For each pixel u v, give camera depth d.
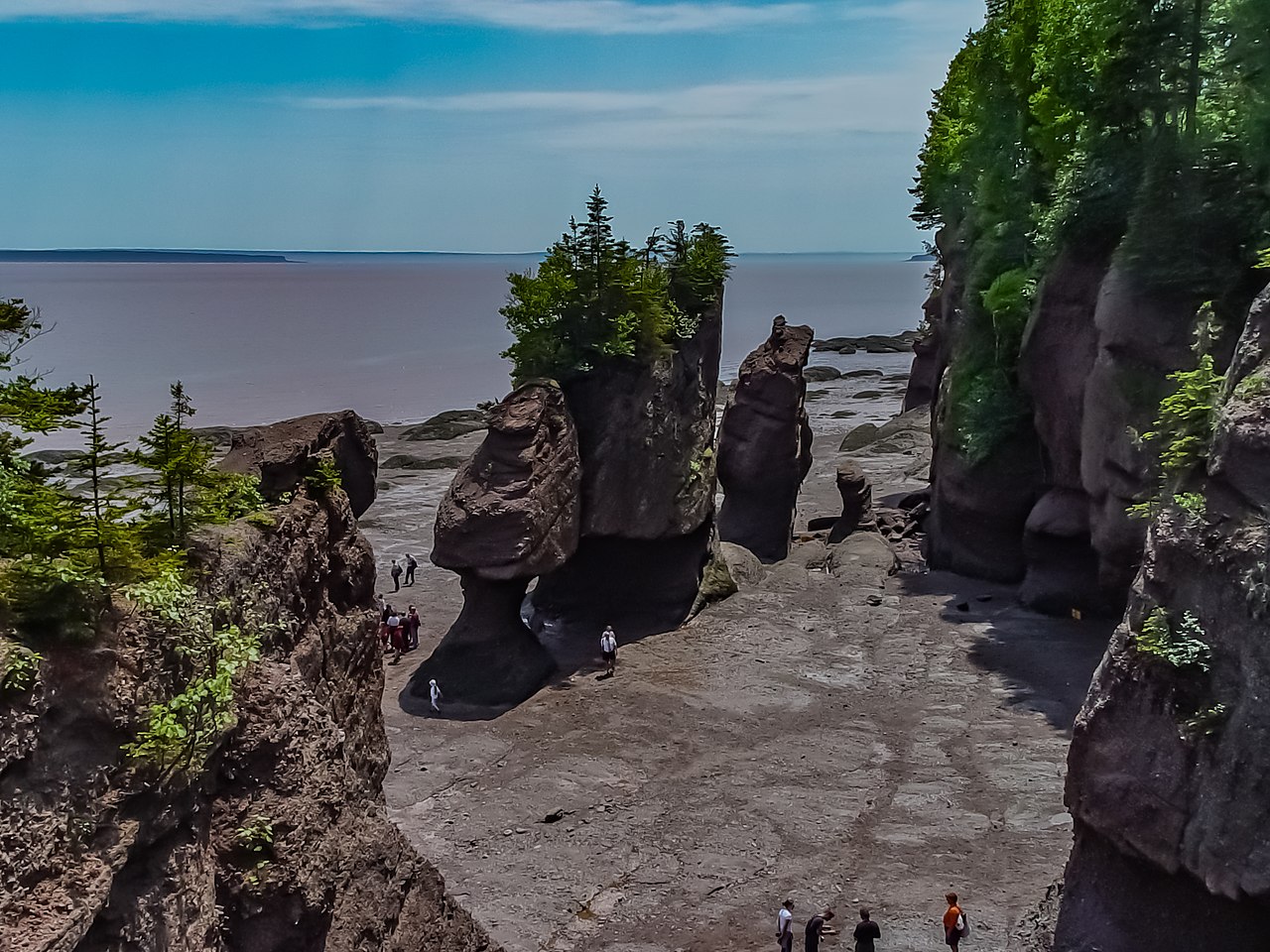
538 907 25.34
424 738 35.09
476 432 99.56
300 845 13.42
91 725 11.22
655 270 46.47
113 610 11.88
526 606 48.44
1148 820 18.97
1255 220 35.75
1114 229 43.31
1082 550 46.16
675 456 45.06
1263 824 17.20
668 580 46.47
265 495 18.70
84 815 10.88
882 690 38.97
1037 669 40.22
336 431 22.50
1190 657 18.47
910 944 23.50
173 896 11.86
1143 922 19.59
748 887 26.28
